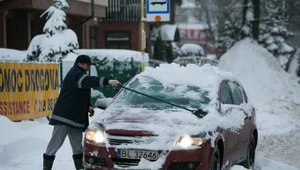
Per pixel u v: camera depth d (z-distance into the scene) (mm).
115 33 46562
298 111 25594
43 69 17422
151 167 9281
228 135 10789
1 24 29875
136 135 9562
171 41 56344
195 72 12000
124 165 9492
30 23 33500
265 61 32781
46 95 17609
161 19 19531
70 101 10781
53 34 23859
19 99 16125
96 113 19781
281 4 45031
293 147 17891
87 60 11109
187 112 10469
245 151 12625
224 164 10680
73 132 11039
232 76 13109
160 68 12391
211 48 92000
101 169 9633
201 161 9500
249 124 12773
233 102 12242
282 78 32281
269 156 16359
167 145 9422
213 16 73500
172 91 11359
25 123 16047
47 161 10828
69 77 10852
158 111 10562
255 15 35625
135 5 46062
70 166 12156
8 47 32875
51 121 10844
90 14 37625
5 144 12422
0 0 29375
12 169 11625
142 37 19906
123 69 25578
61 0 24594
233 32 48406
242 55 33062
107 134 9727
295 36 48062
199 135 9602
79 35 39031
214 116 10453
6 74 15508
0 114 15234
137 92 10812
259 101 29125
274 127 21203
